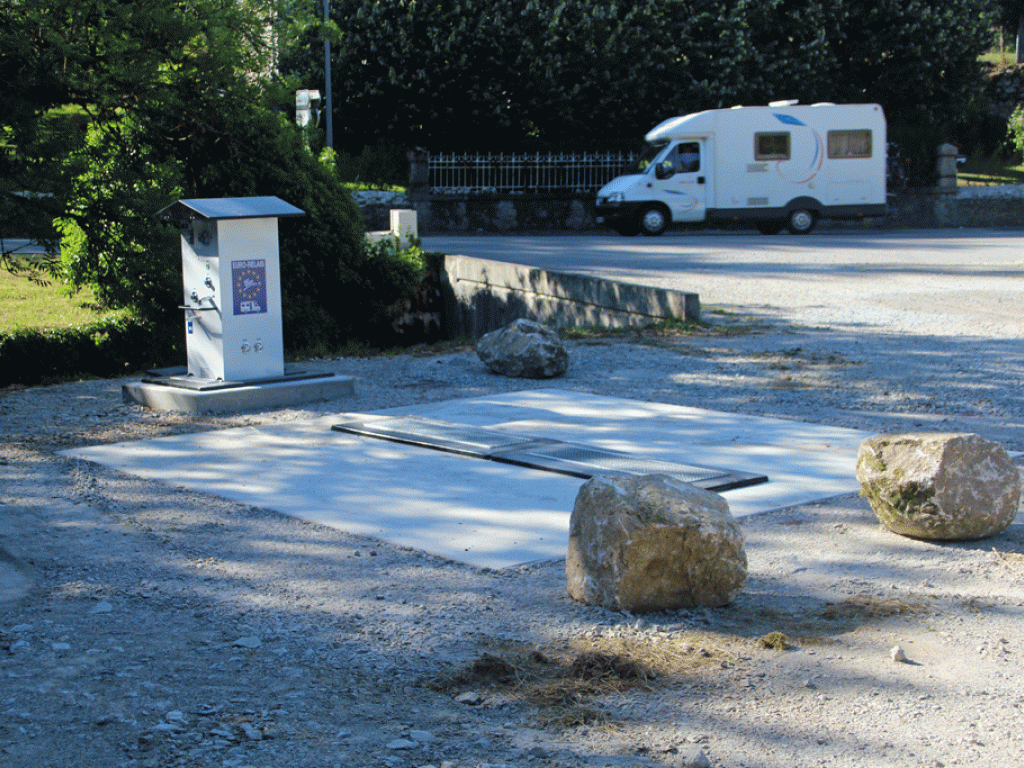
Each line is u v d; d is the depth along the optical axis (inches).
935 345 471.5
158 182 586.6
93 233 566.6
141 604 180.7
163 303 582.9
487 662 153.3
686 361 450.3
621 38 1243.2
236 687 145.6
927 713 138.5
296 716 136.3
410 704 141.2
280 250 646.5
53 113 561.6
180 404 362.9
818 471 267.4
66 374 498.3
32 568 201.3
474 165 1252.5
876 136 1124.5
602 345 504.1
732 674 151.2
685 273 741.3
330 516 233.8
